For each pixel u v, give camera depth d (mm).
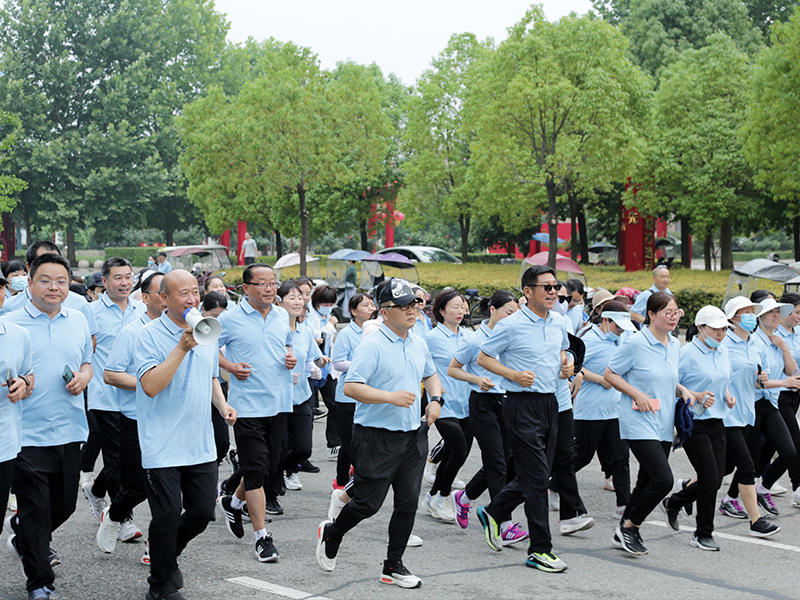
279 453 5930
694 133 28156
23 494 4652
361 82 27781
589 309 16438
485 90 24938
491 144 24719
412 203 35156
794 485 7480
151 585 4492
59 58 49312
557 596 4824
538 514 5367
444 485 6707
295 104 26516
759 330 7273
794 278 15898
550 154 23922
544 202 31312
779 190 24312
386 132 28172
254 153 27000
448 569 5355
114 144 48406
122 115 50219
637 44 37031
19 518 4637
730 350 6438
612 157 23781
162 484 4438
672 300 5734
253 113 26906
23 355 4484
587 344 6922
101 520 5754
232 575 5125
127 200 49781
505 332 5395
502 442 6199
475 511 7109
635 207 30031
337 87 27297
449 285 23578
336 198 36875
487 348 5461
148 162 49312
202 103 36219
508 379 5438
